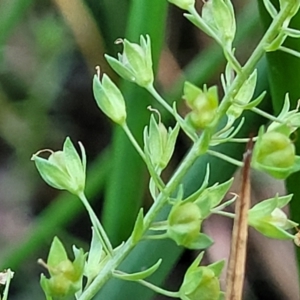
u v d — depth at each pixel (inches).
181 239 3.7
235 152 4.4
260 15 4.2
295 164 3.7
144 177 4.8
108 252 3.8
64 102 7.7
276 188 6.9
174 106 3.8
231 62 3.7
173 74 6.7
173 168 6.7
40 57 7.7
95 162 6.8
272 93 4.3
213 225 6.8
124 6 6.6
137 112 4.6
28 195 7.5
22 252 5.5
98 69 4.0
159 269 4.5
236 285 3.7
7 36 5.4
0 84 7.5
